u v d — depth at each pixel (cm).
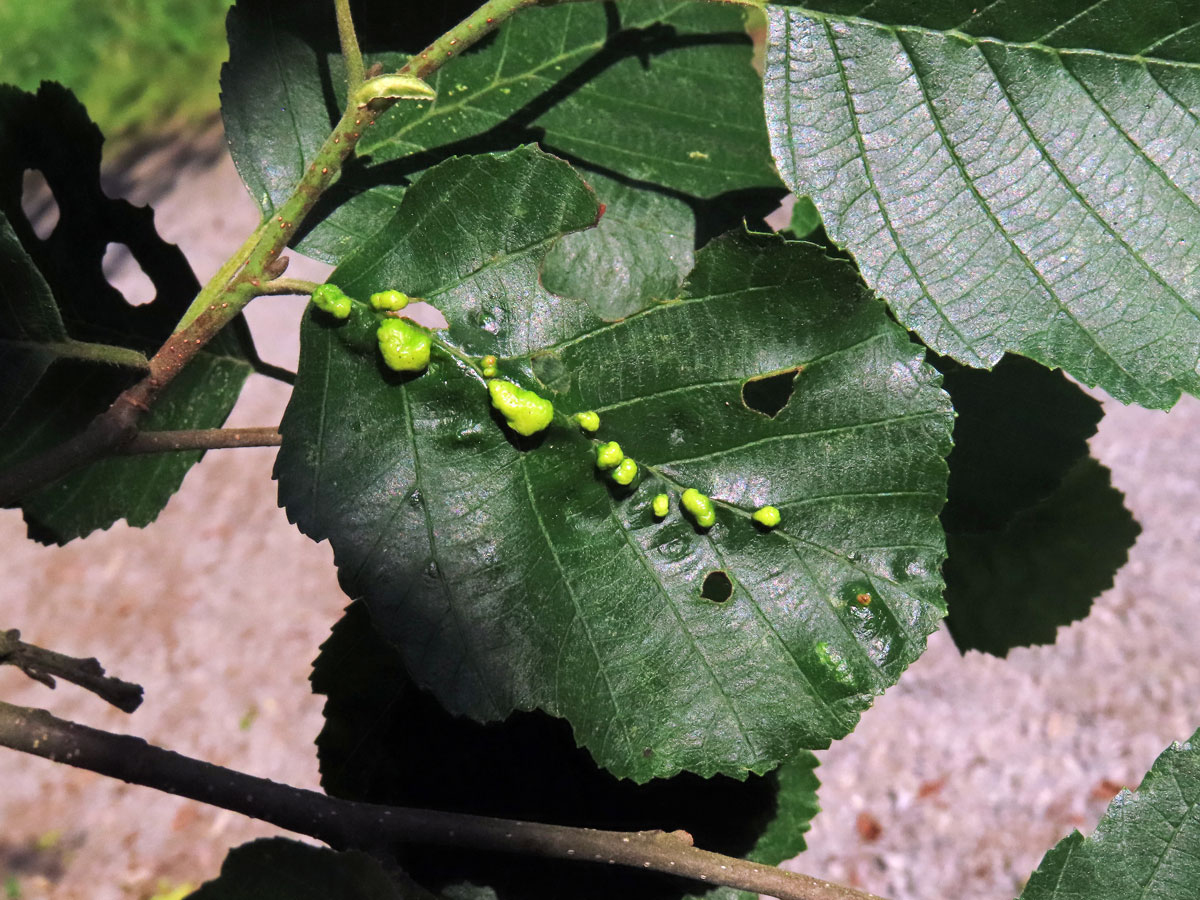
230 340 19
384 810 15
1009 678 73
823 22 15
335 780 17
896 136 15
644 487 15
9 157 17
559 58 18
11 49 118
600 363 15
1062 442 18
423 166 17
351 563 14
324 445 15
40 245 18
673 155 18
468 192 14
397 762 17
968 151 15
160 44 120
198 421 19
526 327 15
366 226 16
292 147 16
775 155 15
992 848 67
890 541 15
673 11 18
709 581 15
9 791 83
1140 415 81
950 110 15
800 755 18
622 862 15
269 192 16
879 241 15
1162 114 14
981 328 15
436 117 17
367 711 17
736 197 18
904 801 70
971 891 66
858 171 15
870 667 15
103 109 119
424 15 17
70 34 119
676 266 17
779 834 18
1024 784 68
